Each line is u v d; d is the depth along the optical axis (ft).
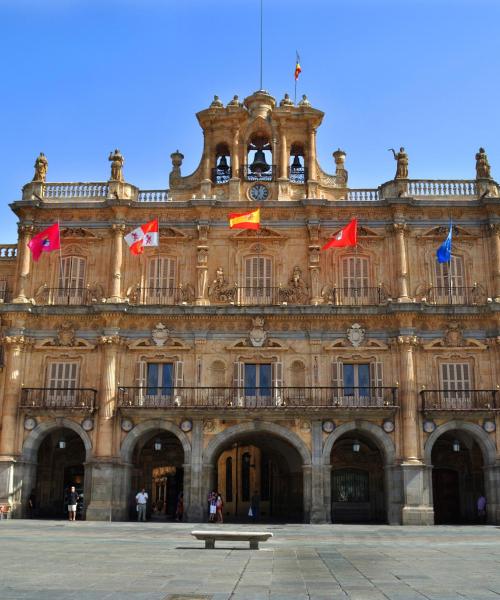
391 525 140.15
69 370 153.69
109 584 50.52
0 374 153.99
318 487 143.84
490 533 115.96
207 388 148.77
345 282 157.69
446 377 151.23
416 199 160.45
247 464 187.93
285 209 160.45
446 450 162.81
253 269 159.02
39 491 161.99
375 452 166.20
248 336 153.17
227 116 166.91
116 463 146.41
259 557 71.31
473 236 159.12
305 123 168.25
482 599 45.34
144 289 158.40
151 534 104.94
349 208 159.74
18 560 65.67
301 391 149.89
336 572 59.31
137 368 152.97
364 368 152.87
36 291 159.12
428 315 152.35
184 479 145.28
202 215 160.04
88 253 161.07
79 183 165.17
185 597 45.62
